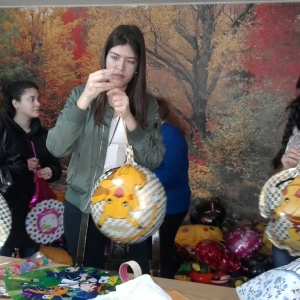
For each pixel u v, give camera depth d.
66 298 0.98
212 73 2.87
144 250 1.50
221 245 2.38
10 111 2.40
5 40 3.17
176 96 2.95
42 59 3.13
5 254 2.25
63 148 1.27
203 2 2.81
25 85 2.38
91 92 1.15
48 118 3.17
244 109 2.86
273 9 2.73
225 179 2.93
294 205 1.01
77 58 3.08
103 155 1.35
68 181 1.41
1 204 1.21
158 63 2.95
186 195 2.03
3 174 2.22
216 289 1.05
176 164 1.91
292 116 1.74
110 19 2.99
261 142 2.85
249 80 2.83
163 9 2.89
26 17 3.12
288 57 2.75
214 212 2.71
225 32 2.82
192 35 2.87
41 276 1.10
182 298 0.99
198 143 2.95
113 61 1.22
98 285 1.05
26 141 2.37
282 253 1.33
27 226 2.17
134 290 0.88
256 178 2.88
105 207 1.03
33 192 2.34
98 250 1.47
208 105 2.90
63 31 3.07
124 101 1.13
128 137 1.21
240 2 2.77
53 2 2.95
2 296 0.99
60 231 2.25
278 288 0.87
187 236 2.50
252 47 2.79
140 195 1.01
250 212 2.90
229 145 2.91
